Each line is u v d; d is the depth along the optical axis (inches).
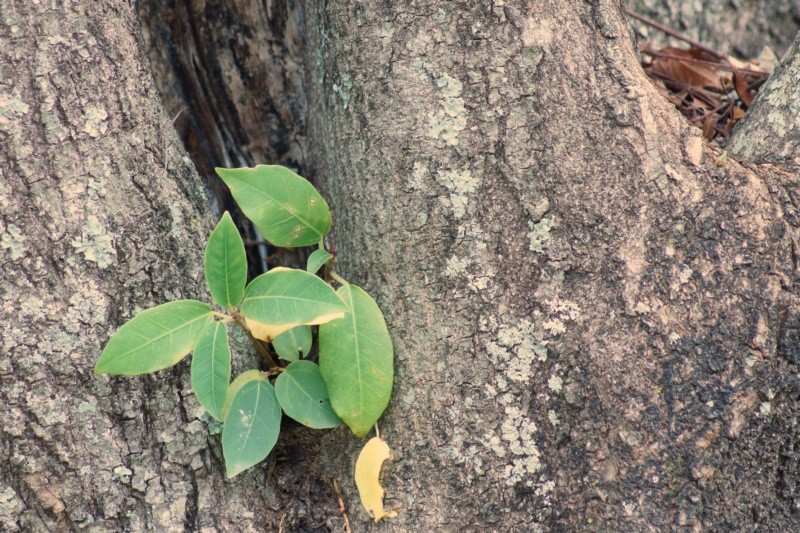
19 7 52.7
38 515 52.1
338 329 53.2
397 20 54.2
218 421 53.7
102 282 52.7
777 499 52.6
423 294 53.6
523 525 52.7
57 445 52.0
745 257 52.8
